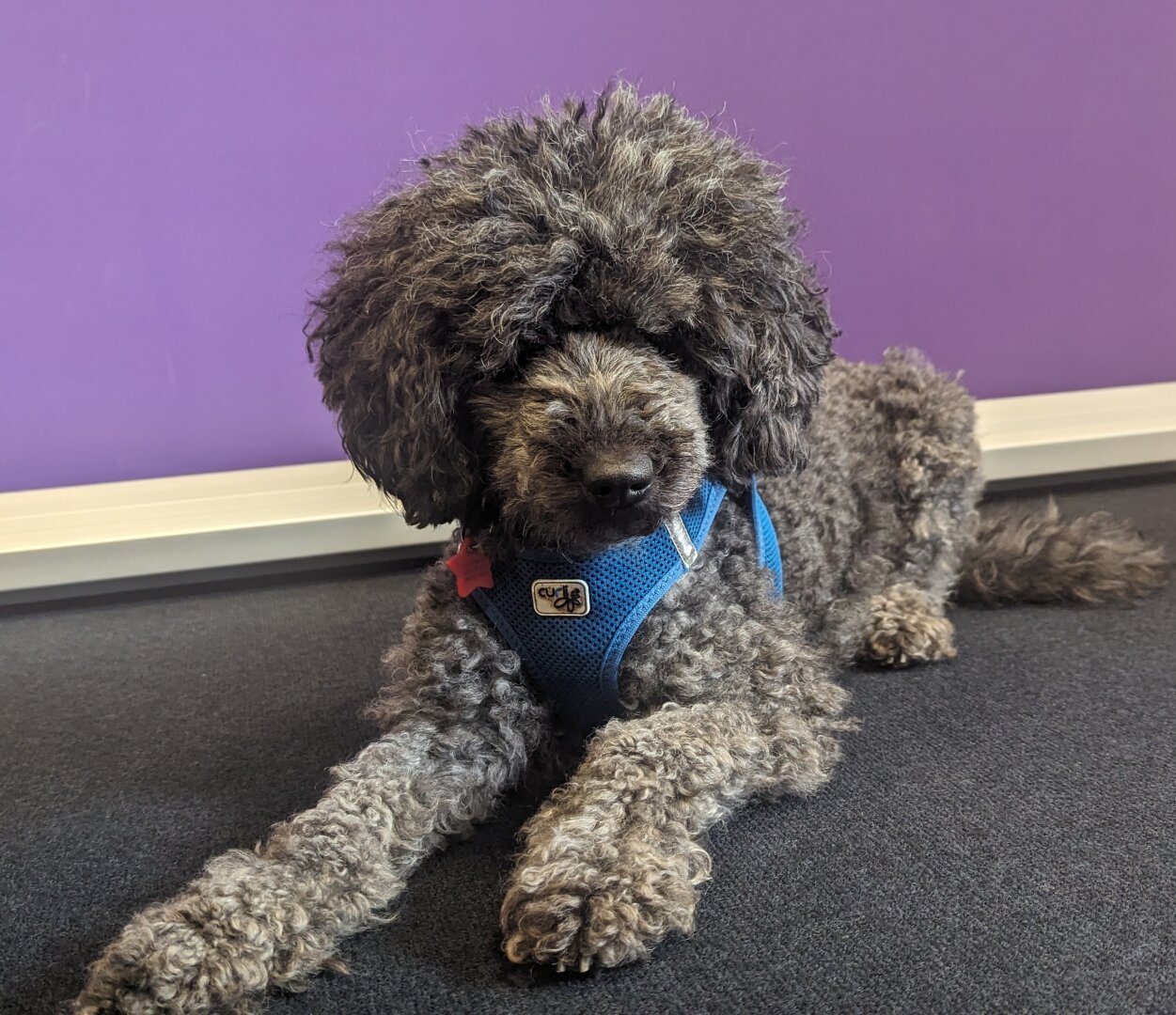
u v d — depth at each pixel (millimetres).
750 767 1215
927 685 1648
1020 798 1290
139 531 2398
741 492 1430
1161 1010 927
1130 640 1800
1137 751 1399
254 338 2574
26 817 1417
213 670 1945
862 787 1330
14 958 1107
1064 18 2697
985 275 2877
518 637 1271
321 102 2445
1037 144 2785
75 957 1104
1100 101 2783
